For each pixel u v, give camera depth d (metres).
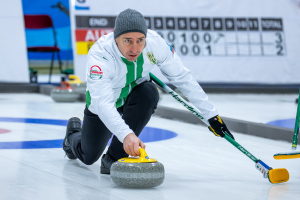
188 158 5.42
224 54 16.77
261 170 4.08
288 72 17.38
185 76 4.18
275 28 17.36
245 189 3.88
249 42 17.05
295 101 13.87
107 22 15.73
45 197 3.45
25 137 6.68
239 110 11.47
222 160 5.34
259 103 13.49
